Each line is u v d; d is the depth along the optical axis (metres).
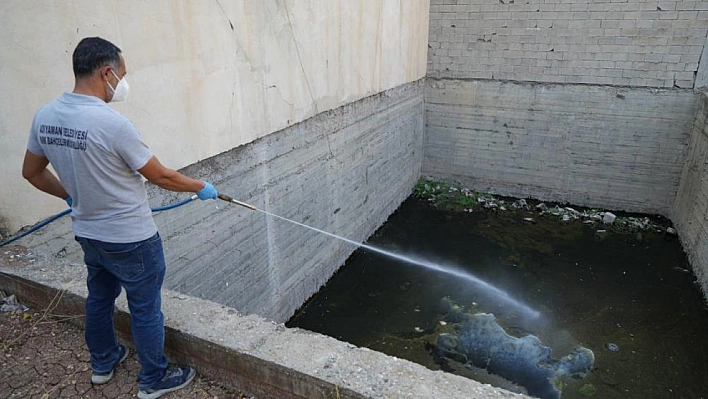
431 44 8.54
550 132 8.26
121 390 2.22
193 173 3.80
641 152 7.79
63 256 3.10
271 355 2.12
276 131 4.73
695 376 4.61
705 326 5.35
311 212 5.70
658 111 7.48
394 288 6.19
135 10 3.09
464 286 6.19
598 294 5.96
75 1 2.77
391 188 8.13
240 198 4.41
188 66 3.56
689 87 7.20
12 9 2.51
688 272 6.40
